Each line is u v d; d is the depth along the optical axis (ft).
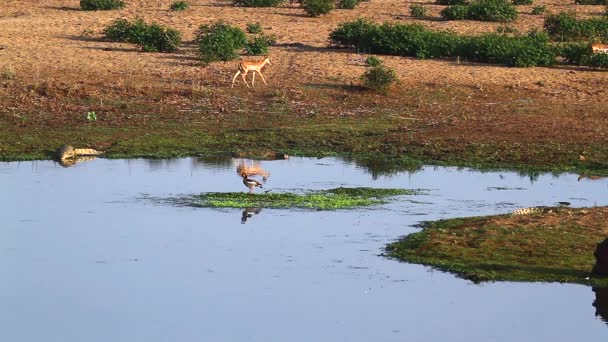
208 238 160.97
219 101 264.31
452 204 181.88
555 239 155.74
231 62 304.30
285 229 165.27
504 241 155.12
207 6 425.28
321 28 373.81
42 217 172.55
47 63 293.43
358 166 213.25
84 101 260.01
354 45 334.85
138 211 175.94
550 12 419.54
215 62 303.48
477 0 425.28
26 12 397.39
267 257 151.94
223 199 183.11
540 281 139.44
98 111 253.44
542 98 273.95
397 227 166.30
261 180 198.70
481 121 250.78
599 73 302.45
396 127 245.04
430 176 204.74
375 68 278.87
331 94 272.31
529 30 371.76
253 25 357.82
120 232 163.84
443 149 225.35
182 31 357.20
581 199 186.19
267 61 279.08
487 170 211.20
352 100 268.21
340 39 333.42
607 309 131.13
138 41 320.29
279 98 266.98
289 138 234.99
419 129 242.99
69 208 177.88
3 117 244.83
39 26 359.87
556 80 291.17
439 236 157.89
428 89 278.26
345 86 279.08
